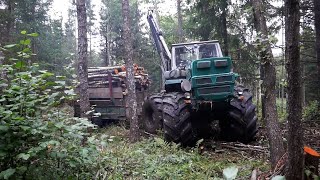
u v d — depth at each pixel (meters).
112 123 9.88
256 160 5.68
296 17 3.09
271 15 10.00
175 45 8.10
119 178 4.41
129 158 5.45
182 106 6.52
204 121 7.39
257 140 7.36
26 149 3.63
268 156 5.82
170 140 6.58
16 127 3.50
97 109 9.73
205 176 4.75
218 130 7.90
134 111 7.60
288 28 3.15
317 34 10.14
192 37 12.95
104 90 9.62
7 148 3.42
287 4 3.14
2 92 3.81
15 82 3.66
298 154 3.26
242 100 6.89
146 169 4.86
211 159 5.98
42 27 19.66
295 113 3.21
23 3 17.12
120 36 29.73
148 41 27.45
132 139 7.45
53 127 3.59
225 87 6.48
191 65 6.55
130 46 7.82
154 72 25.25
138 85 10.12
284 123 9.27
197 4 11.45
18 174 3.53
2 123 3.42
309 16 10.56
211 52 8.04
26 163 3.70
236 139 7.13
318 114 10.02
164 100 6.75
